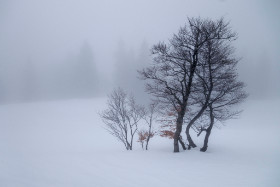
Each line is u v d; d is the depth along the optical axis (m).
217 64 12.65
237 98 13.54
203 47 12.35
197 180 7.28
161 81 13.42
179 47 12.73
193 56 12.35
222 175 7.93
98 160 9.88
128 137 23.30
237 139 21.05
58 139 23.22
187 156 11.48
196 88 13.16
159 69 13.32
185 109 13.18
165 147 16.73
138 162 9.70
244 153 12.95
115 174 7.70
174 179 7.32
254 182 7.15
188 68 12.87
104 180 7.02
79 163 9.24
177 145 12.91
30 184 6.46
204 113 14.38
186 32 12.48
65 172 7.81
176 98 12.80
